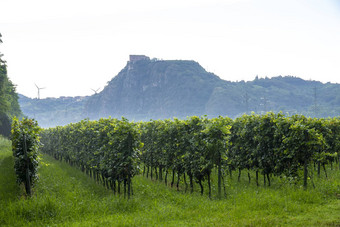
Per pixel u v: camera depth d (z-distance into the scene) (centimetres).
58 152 4231
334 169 2683
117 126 1839
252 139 2162
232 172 2747
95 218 1284
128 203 1509
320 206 1307
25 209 1329
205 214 1301
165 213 1321
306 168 1736
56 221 1251
